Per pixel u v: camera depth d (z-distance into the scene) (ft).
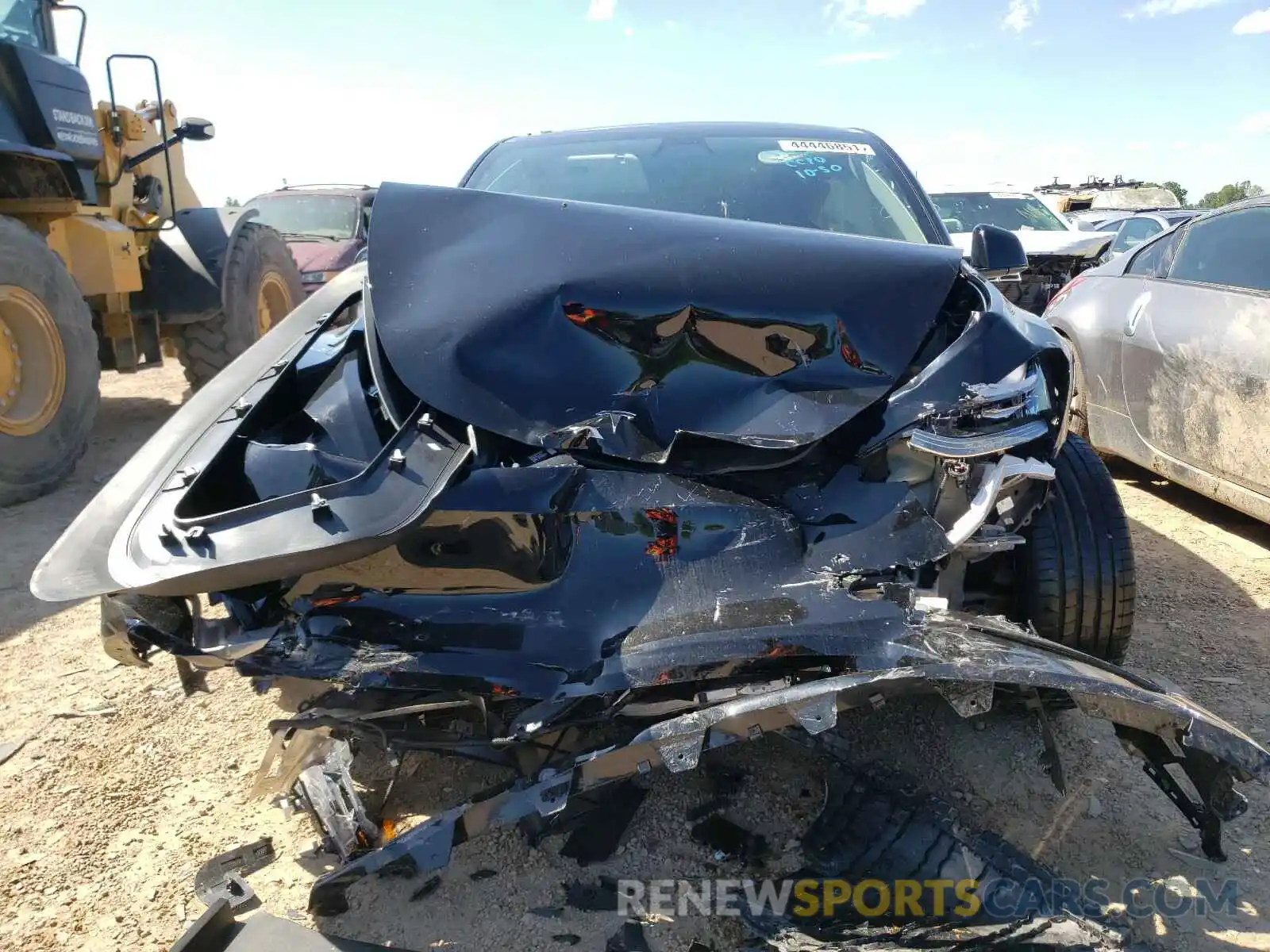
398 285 7.73
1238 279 13.30
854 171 11.60
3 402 16.53
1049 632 8.35
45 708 10.03
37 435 17.12
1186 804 6.67
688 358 7.35
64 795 8.54
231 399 8.07
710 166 11.59
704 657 6.12
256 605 6.84
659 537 6.78
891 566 6.64
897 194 11.29
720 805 7.73
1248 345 12.64
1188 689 9.73
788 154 11.84
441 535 6.62
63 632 11.96
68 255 19.26
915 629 6.20
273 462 7.11
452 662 6.49
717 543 6.76
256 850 7.61
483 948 6.54
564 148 12.17
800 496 7.06
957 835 6.51
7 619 12.37
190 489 6.86
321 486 6.93
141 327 22.17
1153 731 5.99
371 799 7.88
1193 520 14.97
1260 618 11.37
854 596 6.46
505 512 6.59
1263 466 12.40
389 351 7.23
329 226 34.45
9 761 9.11
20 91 17.56
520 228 8.09
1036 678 5.68
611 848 7.36
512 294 7.53
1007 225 34.12
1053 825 7.57
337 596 6.82
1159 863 7.14
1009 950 5.62
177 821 8.15
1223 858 6.60
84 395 17.90
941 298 7.67
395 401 7.35
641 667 6.18
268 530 6.37
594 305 7.48
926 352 7.68
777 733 6.99
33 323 16.79
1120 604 8.24
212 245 22.61
